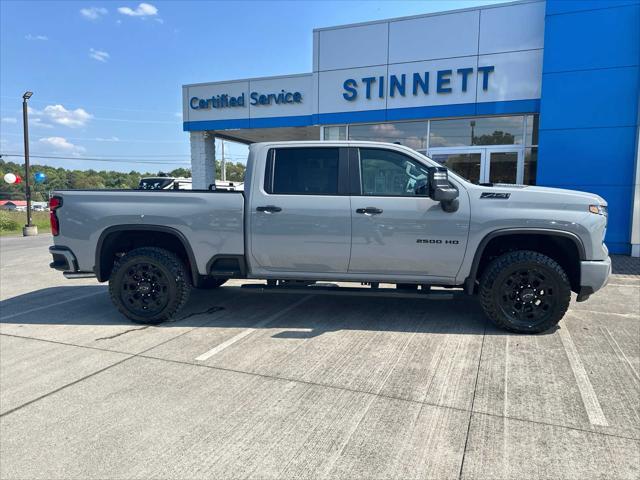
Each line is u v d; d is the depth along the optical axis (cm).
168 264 516
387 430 296
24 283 806
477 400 334
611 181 968
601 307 585
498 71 1080
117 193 527
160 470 259
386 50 1184
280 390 354
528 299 471
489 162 1139
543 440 282
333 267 501
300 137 1797
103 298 678
